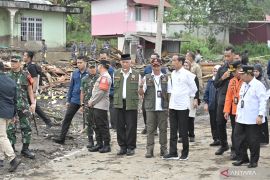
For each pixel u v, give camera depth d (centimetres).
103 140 970
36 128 1105
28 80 888
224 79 877
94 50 3216
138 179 752
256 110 782
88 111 982
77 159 903
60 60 3238
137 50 3309
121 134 944
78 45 3450
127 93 927
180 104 868
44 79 1962
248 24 5409
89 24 5150
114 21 4150
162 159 895
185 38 4603
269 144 1039
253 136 791
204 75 2338
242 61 946
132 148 945
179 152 956
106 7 4219
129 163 866
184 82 867
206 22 5075
